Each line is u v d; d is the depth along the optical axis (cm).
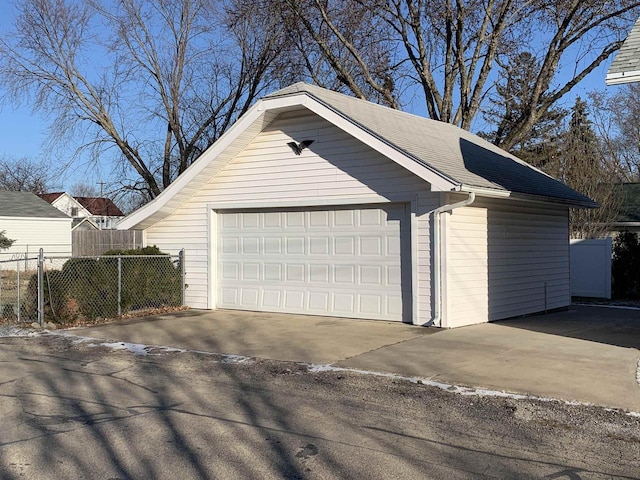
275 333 1134
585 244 1991
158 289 1468
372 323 1235
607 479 473
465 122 2386
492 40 2298
